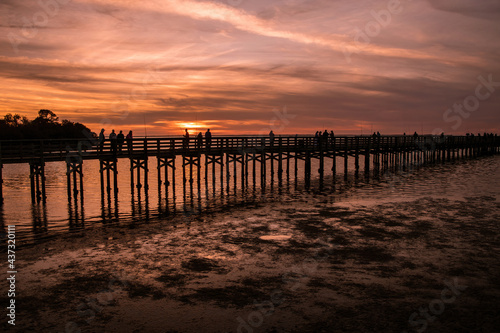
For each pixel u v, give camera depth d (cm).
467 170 3803
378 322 711
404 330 681
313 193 2358
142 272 981
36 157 2022
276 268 999
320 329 688
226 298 822
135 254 1130
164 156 2505
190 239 1291
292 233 1352
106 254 1133
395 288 861
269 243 1229
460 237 1268
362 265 1012
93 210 1852
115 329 696
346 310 759
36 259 1090
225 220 1585
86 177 3484
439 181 2875
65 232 1404
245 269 995
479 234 1303
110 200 2161
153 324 713
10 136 5875
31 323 719
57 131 6781
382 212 1695
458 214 1630
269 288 872
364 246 1181
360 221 1524
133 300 816
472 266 995
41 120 7744
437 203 1898
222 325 706
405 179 3066
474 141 6041
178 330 691
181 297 829
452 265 1003
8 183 3003
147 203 2052
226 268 1004
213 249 1173
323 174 3659
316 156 3406
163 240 1281
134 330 692
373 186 2659
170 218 1644
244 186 2802
